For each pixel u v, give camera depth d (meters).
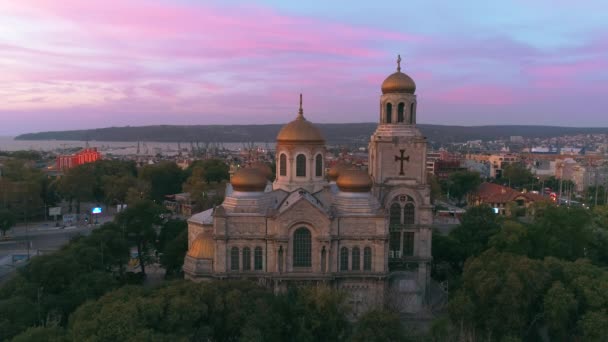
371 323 71.69
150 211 134.38
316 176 112.00
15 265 136.75
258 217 97.88
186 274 102.56
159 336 63.62
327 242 97.38
